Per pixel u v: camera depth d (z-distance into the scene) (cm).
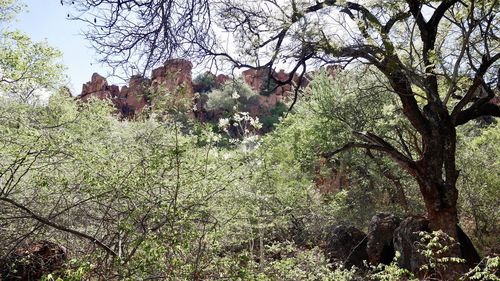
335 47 943
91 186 495
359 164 1722
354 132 1184
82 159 514
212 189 569
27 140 544
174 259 427
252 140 805
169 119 531
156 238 440
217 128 708
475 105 1102
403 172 1686
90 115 895
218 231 530
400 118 1266
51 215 525
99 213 552
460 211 1509
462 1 1066
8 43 827
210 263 491
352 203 1562
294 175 1391
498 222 1427
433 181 1023
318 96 1695
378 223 1113
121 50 454
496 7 995
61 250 572
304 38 938
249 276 492
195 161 552
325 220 1228
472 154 1545
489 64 1016
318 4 974
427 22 1109
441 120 1049
